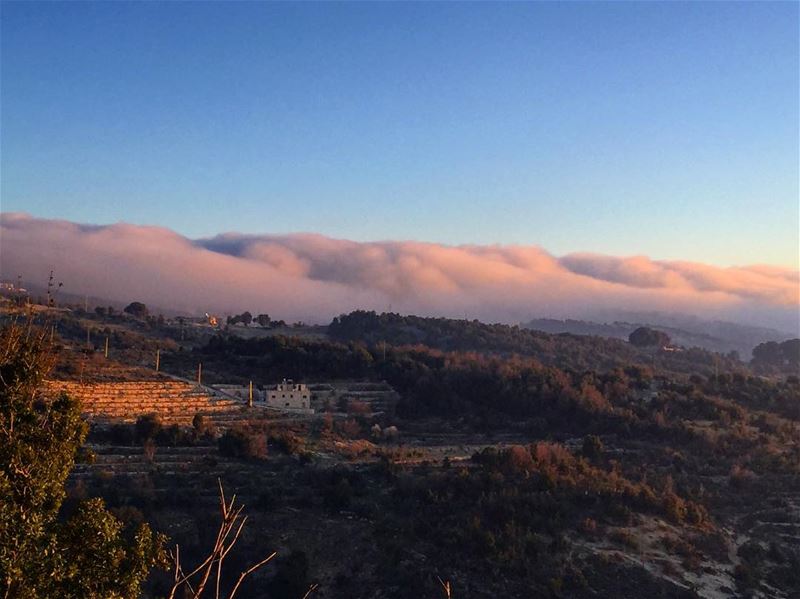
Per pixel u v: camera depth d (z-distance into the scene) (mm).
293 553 52906
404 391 112750
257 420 92688
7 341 22359
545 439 87875
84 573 18078
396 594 50000
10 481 18250
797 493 65812
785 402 95500
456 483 62781
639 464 73500
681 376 131250
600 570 50594
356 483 66750
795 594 50594
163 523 57781
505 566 50375
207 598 50062
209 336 182125
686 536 56500
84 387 92125
